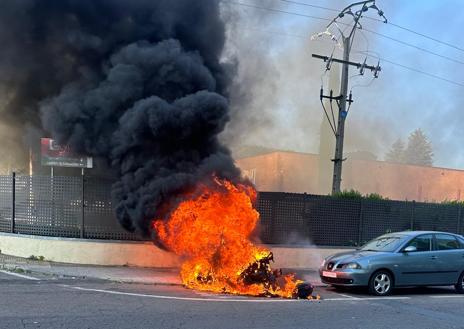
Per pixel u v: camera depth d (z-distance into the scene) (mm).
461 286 10570
